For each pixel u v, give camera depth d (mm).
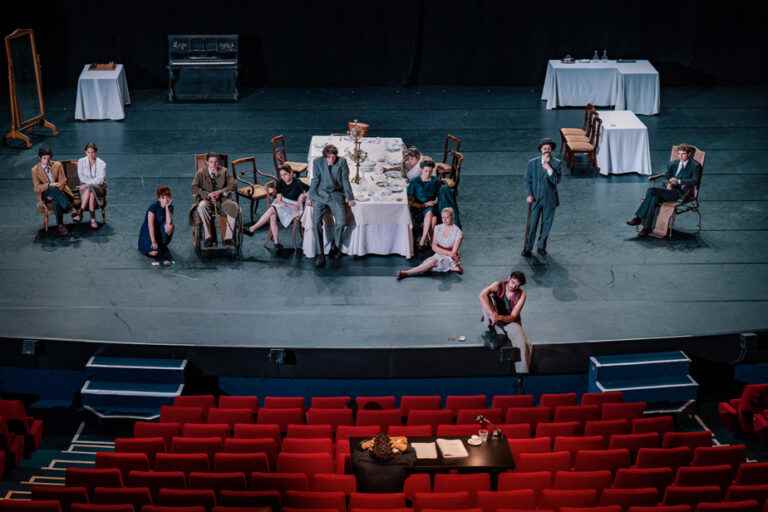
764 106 17875
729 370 11148
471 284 11945
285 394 10891
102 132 16281
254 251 12633
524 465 8695
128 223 13250
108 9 18016
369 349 10617
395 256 12555
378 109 17656
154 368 10578
